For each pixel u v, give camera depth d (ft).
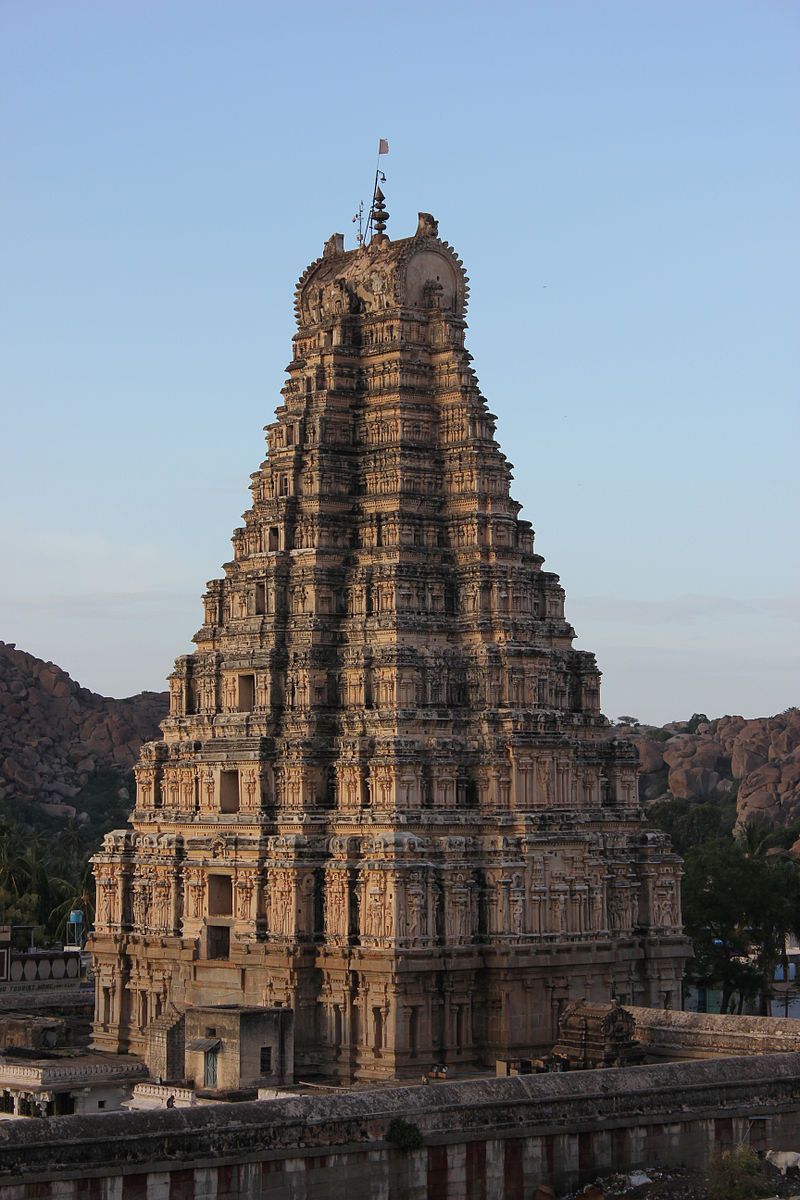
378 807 407.03
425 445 442.09
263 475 449.89
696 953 513.45
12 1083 387.14
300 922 407.23
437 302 452.35
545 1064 377.71
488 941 404.77
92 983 520.42
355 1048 397.60
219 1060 383.86
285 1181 280.92
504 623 424.46
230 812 430.20
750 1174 304.30
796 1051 359.46
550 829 414.41
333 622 428.97
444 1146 294.05
